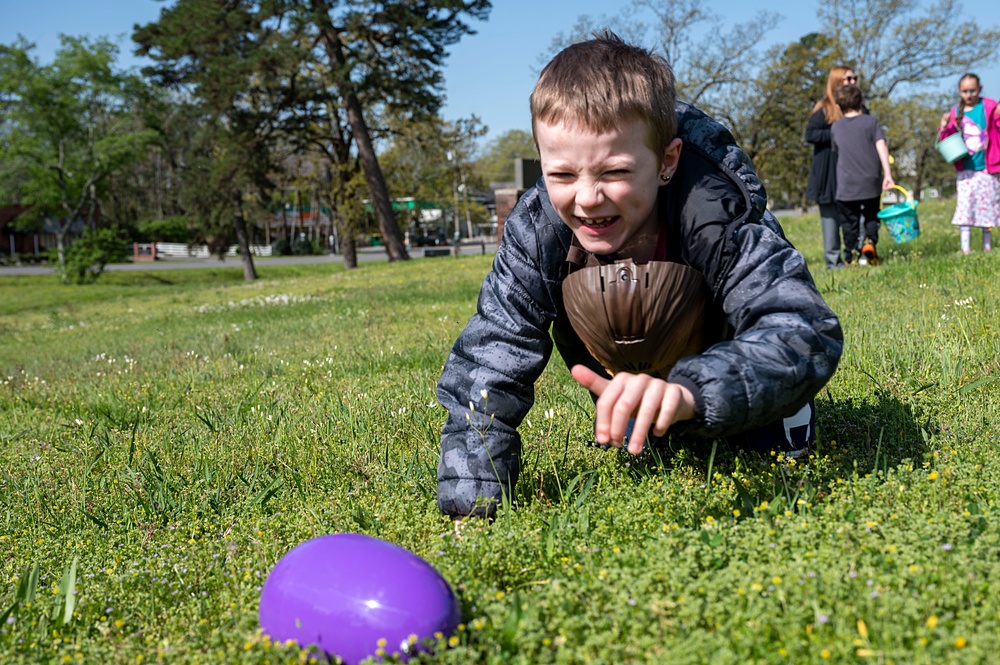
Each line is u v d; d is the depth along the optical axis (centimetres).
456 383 292
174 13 3500
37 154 4656
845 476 296
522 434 397
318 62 3606
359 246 8869
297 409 524
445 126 4169
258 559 274
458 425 289
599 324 266
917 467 308
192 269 5400
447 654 190
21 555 317
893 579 203
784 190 4466
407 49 3569
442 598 207
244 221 4462
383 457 399
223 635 215
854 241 1009
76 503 384
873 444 336
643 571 221
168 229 8306
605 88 235
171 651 214
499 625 204
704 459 325
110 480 410
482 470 283
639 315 259
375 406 497
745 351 221
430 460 381
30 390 747
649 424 196
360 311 1203
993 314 550
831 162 999
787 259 254
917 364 450
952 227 1524
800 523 241
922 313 581
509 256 287
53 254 4791
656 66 250
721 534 236
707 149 270
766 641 185
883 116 4412
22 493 410
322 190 4297
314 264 5794
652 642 189
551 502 303
